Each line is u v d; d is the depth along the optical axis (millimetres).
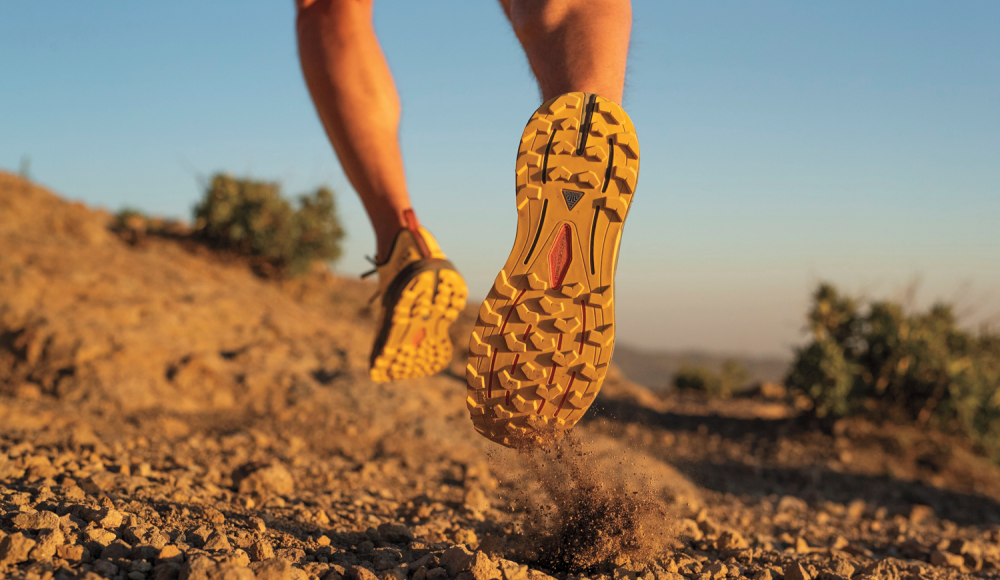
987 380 2895
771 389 4777
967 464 2580
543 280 710
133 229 4543
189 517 873
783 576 842
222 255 4613
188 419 1896
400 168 970
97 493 951
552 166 709
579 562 785
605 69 726
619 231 709
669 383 5434
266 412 2078
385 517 1084
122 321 2350
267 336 2852
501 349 719
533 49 750
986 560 1100
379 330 965
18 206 3459
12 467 1021
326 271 5645
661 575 762
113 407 1846
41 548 664
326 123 968
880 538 1311
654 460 1527
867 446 2695
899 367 2855
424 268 906
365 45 958
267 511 1002
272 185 4832
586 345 709
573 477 812
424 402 2383
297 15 984
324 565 708
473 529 1042
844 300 3031
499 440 763
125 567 667
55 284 2383
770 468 2383
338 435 1975
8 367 1986
